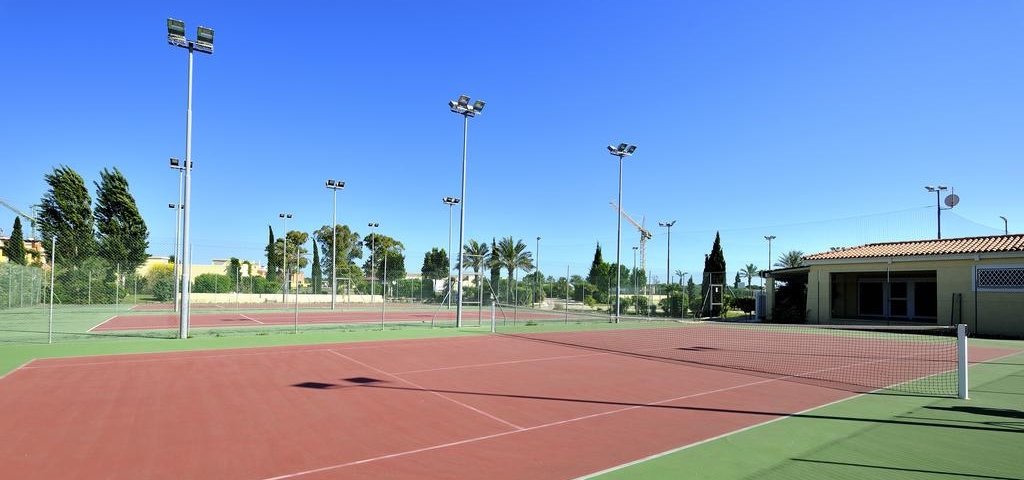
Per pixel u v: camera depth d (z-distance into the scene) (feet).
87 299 116.88
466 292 167.63
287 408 27.73
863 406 30.01
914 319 104.78
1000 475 18.85
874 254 99.40
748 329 90.79
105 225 147.74
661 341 67.00
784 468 19.48
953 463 20.12
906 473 19.02
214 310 128.77
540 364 44.96
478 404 29.43
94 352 47.47
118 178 152.25
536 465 19.61
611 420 26.35
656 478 18.35
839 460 20.40
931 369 44.60
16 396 29.89
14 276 111.14
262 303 171.01
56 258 114.01
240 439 22.21
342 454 20.52
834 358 51.44
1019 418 27.27
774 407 29.60
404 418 26.07
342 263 256.73
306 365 42.19
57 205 139.44
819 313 104.78
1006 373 43.24
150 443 21.53
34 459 19.52
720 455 20.95
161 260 163.43
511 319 108.17
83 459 19.57
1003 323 82.53
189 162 58.49
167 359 44.16
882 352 57.11
